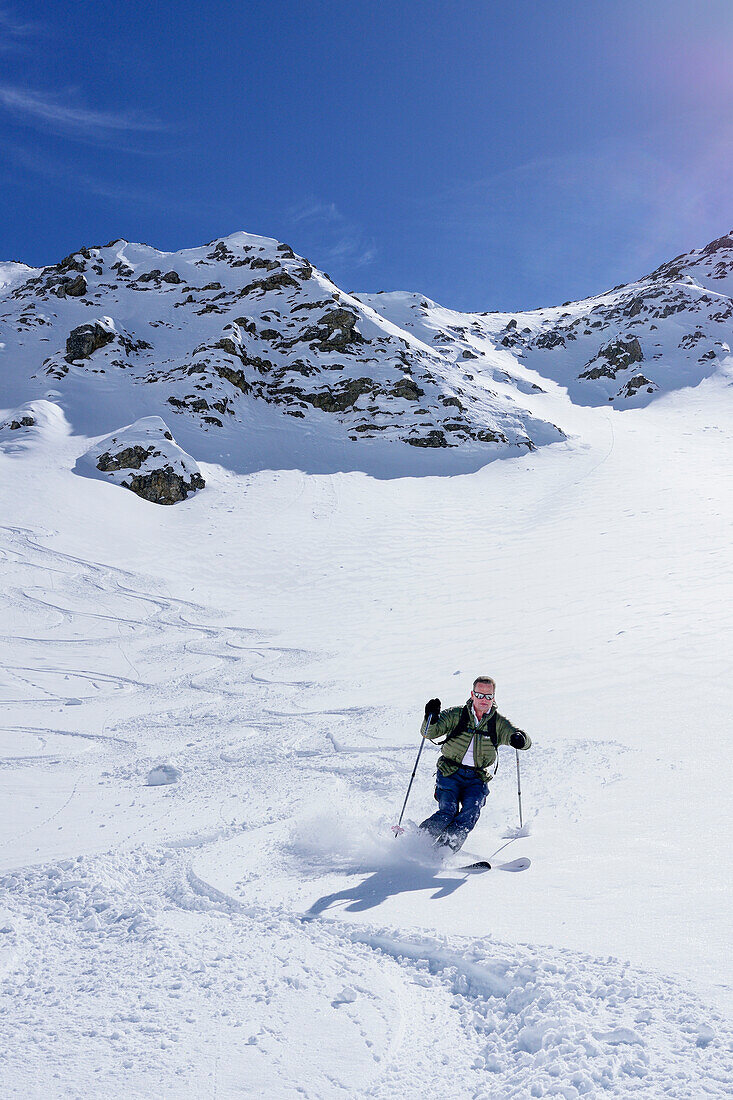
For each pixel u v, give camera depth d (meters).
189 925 3.91
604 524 25.48
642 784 5.28
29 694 13.01
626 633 11.01
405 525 31.44
